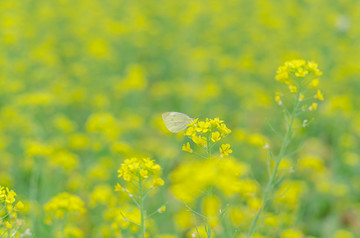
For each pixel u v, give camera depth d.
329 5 16.23
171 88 10.14
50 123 8.36
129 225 3.86
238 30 14.35
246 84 10.32
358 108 9.66
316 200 6.77
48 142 7.40
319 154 8.15
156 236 3.93
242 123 8.88
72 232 4.48
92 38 12.78
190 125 3.10
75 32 13.22
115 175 6.00
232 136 6.94
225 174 2.43
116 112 9.30
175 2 16.33
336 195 6.98
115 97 9.77
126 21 13.99
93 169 6.13
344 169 7.86
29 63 10.74
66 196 4.21
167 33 14.20
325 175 7.37
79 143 6.86
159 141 7.93
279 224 4.64
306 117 8.47
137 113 9.29
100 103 9.10
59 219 4.45
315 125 8.65
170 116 3.35
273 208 4.71
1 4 14.61
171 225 5.40
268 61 11.55
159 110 9.91
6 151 8.09
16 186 6.30
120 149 5.95
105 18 14.48
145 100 10.23
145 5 16.44
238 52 13.17
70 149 7.77
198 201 4.85
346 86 10.84
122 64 12.02
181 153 6.25
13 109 8.16
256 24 14.46
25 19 14.00
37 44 12.89
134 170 3.04
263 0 16.02
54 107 9.18
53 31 14.04
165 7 15.41
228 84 10.18
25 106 7.92
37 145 5.70
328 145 8.62
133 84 9.06
